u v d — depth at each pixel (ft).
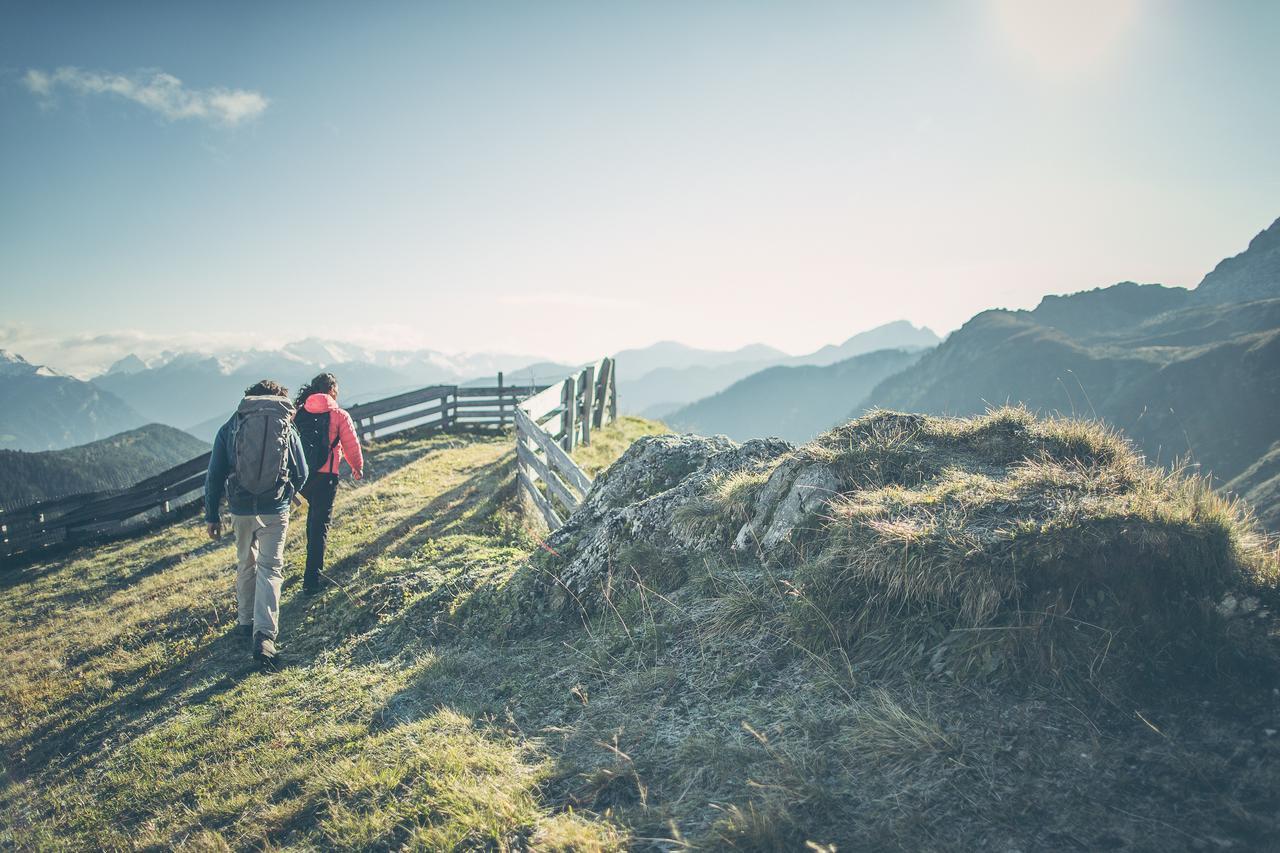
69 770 17.63
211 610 27.81
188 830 13.09
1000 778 8.91
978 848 7.99
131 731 18.89
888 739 9.85
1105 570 10.80
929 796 8.87
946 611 11.53
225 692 19.81
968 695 10.40
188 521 53.67
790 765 9.86
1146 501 11.66
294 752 14.89
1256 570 10.73
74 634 28.86
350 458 26.66
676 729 11.75
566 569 19.22
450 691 15.85
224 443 21.48
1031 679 10.30
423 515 35.17
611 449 51.47
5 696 23.25
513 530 30.19
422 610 21.16
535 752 12.23
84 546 51.93
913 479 15.35
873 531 12.88
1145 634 10.30
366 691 17.16
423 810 11.18
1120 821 8.00
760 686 12.14
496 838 9.95
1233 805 7.89
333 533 34.50
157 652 24.63
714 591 15.38
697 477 20.25
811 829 8.68
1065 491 12.76
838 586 12.80
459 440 64.85
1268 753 8.41
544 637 17.57
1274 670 9.51
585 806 10.37
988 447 16.30
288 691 18.69
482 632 18.90
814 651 12.29
